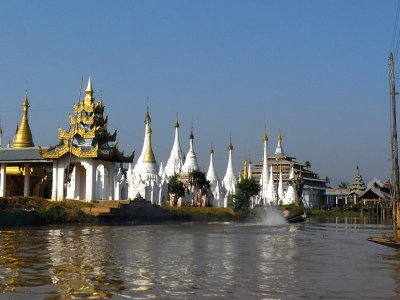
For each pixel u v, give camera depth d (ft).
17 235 143.74
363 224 266.16
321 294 59.11
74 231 164.35
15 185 284.20
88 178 247.91
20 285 62.13
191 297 56.59
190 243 125.08
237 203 369.09
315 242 133.39
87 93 260.83
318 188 621.72
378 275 73.41
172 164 426.10
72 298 55.21
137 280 66.90
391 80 134.82
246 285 64.18
